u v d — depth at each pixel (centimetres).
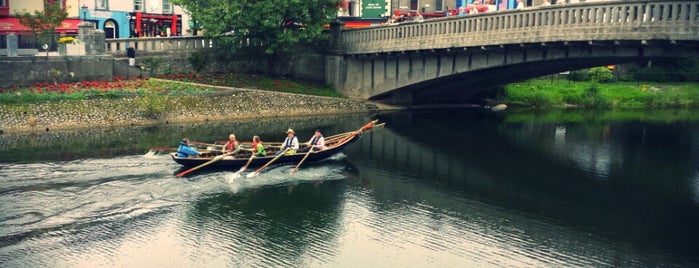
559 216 2603
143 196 2719
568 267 2127
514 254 2227
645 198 2852
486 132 4362
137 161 3206
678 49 3219
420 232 2425
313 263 2142
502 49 3978
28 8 5016
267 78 5231
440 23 4225
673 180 3128
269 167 3231
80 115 4078
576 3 3369
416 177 3152
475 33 3962
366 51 4962
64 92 4184
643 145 3981
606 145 3962
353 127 4372
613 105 5769
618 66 6544
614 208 2706
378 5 6034
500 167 3372
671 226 2497
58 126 3966
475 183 3059
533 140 4097
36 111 3981
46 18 4353
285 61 5419
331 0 5141
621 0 3169
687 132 4459
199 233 2370
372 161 3459
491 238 2367
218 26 4806
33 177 2892
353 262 2153
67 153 3334
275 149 3375
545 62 3950
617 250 2264
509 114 5228
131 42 4791
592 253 2238
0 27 4816
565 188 2988
